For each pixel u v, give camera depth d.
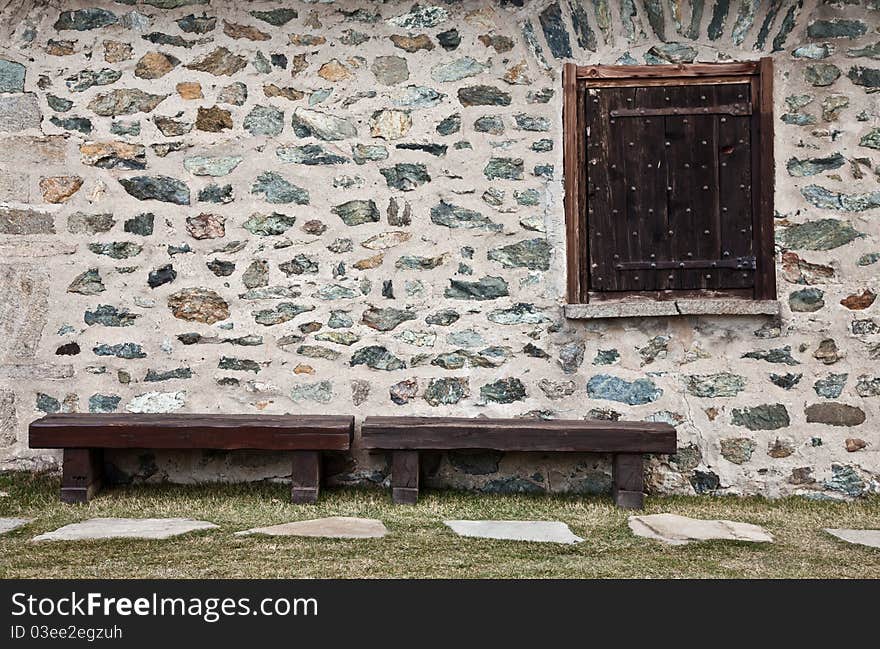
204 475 5.35
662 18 5.27
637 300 5.29
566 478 5.32
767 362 5.27
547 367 5.30
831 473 5.25
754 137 5.28
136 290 5.33
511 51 5.30
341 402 5.33
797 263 5.25
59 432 4.97
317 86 5.32
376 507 4.98
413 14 5.31
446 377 5.32
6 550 4.20
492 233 5.30
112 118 5.32
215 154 5.32
